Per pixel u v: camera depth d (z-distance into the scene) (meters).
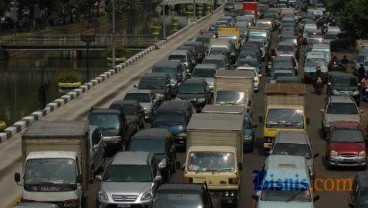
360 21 155.75
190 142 58.94
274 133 73.12
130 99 92.75
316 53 127.50
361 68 120.62
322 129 84.19
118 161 54.09
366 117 92.75
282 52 139.75
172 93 108.12
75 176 51.56
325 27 197.38
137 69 147.50
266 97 78.44
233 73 89.19
